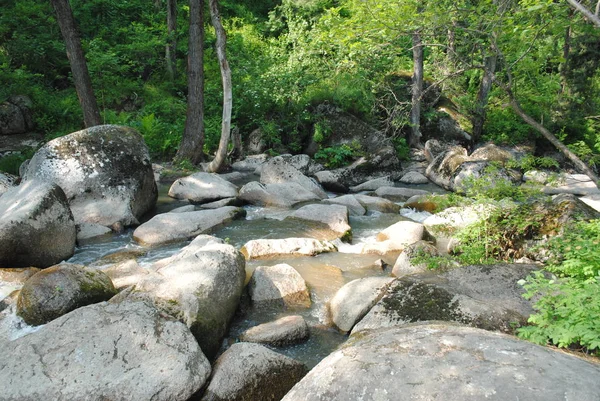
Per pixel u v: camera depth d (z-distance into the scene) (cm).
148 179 889
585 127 1503
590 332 258
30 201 627
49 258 626
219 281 475
